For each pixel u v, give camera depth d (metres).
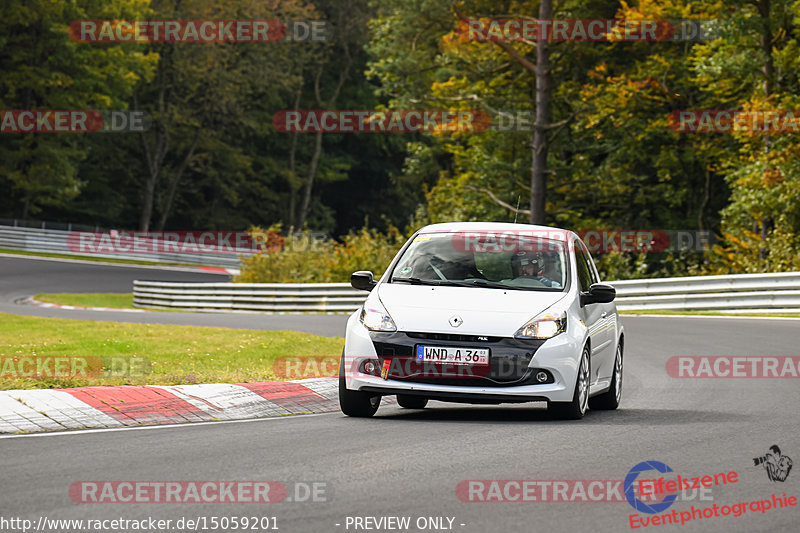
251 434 32.84
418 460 28.17
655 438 32.47
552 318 36.84
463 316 36.53
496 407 43.28
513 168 165.38
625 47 163.25
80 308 121.81
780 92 133.12
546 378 36.06
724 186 169.62
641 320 93.25
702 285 104.81
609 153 168.62
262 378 46.12
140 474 25.94
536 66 147.88
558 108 168.00
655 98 152.25
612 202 167.12
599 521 21.66
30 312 98.81
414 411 41.19
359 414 38.03
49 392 37.22
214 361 51.81
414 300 37.62
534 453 29.42
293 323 95.69
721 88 141.75
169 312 115.94
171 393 39.06
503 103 168.50
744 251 124.44
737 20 131.00
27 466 26.88
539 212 147.00
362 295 123.38
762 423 36.25
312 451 29.55
